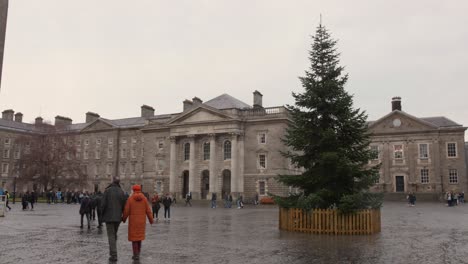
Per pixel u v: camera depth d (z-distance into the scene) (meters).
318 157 20.70
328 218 19.83
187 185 71.31
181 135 69.69
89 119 96.25
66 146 76.19
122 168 86.31
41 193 73.88
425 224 25.12
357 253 13.94
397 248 15.10
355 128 20.97
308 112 21.45
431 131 73.25
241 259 12.62
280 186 61.31
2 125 92.62
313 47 21.80
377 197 20.47
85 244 15.61
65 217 29.72
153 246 15.40
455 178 70.88
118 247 14.99
